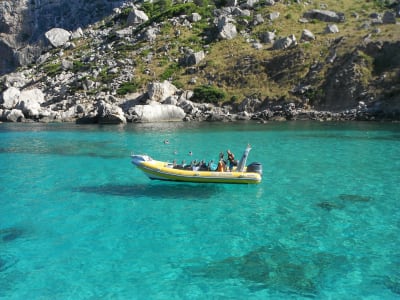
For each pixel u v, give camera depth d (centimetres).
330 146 3116
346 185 1978
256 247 1264
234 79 6175
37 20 13125
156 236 1362
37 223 1505
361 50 5575
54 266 1152
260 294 991
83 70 7662
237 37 7331
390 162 2486
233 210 1628
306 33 6519
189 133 4088
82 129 4712
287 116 5200
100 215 1583
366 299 968
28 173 2342
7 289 1025
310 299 969
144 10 9944
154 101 5906
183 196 1834
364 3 8012
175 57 7175
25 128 4959
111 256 1212
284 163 2514
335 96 5306
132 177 2216
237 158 2720
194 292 1002
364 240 1310
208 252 1231
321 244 1282
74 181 2139
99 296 988
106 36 9362
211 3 9094
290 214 1570
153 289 1019
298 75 5781
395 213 1563
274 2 8256
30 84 7856
